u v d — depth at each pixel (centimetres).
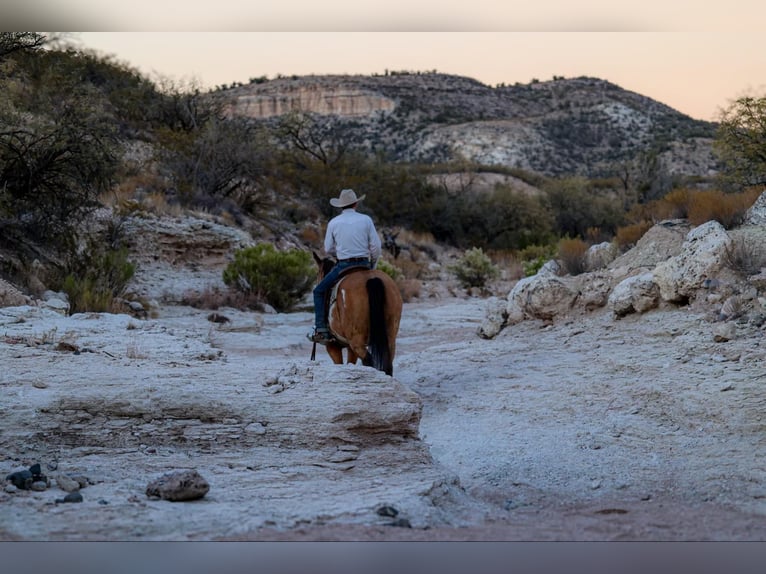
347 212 973
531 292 1409
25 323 1198
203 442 690
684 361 999
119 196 2564
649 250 1411
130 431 700
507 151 11481
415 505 561
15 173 1861
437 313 2133
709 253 1194
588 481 690
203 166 3148
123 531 471
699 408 838
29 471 576
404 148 12094
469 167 5981
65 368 856
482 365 1199
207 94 3916
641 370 1007
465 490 673
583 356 1135
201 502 549
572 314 1373
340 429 704
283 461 663
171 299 2133
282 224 3397
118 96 3638
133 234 2361
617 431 822
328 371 797
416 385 1138
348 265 955
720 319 1100
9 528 469
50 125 1895
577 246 1725
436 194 4653
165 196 2912
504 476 716
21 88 2105
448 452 808
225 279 2292
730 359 965
